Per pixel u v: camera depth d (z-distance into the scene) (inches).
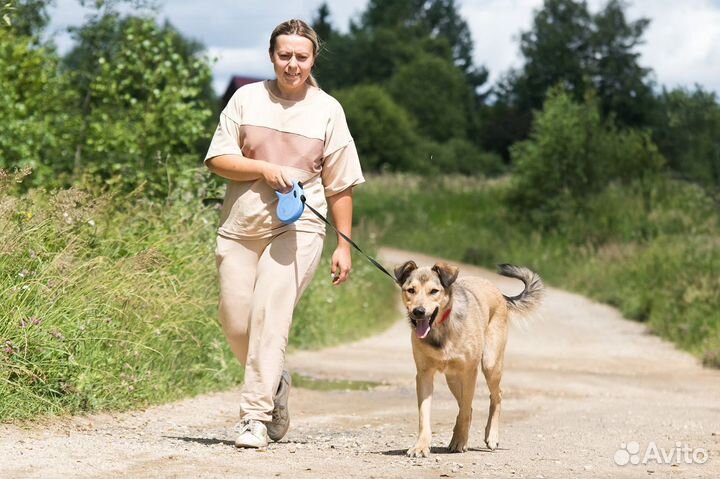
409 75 3373.5
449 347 280.4
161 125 554.9
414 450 271.9
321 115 278.5
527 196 1587.1
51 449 249.0
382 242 1649.9
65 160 572.1
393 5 4153.5
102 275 344.2
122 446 258.8
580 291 1264.8
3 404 287.1
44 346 308.5
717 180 1425.9
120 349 343.3
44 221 334.6
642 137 1601.9
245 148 276.5
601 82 2795.3
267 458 250.4
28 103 552.7
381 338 829.8
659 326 871.1
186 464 236.1
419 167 2805.1
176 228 430.3
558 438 324.5
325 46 285.1
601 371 621.0
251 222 273.3
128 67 575.2
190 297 394.6
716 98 1462.8
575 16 2837.1
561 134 1547.7
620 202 1469.0
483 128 3297.2
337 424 356.2
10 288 310.2
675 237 1220.5
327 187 284.0
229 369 432.1
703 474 250.8
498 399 312.0
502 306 323.6
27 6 569.9
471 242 1581.0
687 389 525.7
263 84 281.4
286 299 272.4
